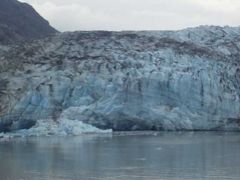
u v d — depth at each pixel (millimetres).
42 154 90938
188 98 146750
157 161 80562
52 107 141750
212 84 149500
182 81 146625
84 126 136625
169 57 155625
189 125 144625
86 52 159375
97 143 110125
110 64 150125
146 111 143625
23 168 74750
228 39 176625
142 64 150750
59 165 77312
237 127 148500
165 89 146000
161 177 66688
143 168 73562
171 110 144250
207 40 175000
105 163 78938
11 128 138375
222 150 94375
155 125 144500
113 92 143500
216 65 155750
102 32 170750
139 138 121812
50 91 143750
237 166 74562
